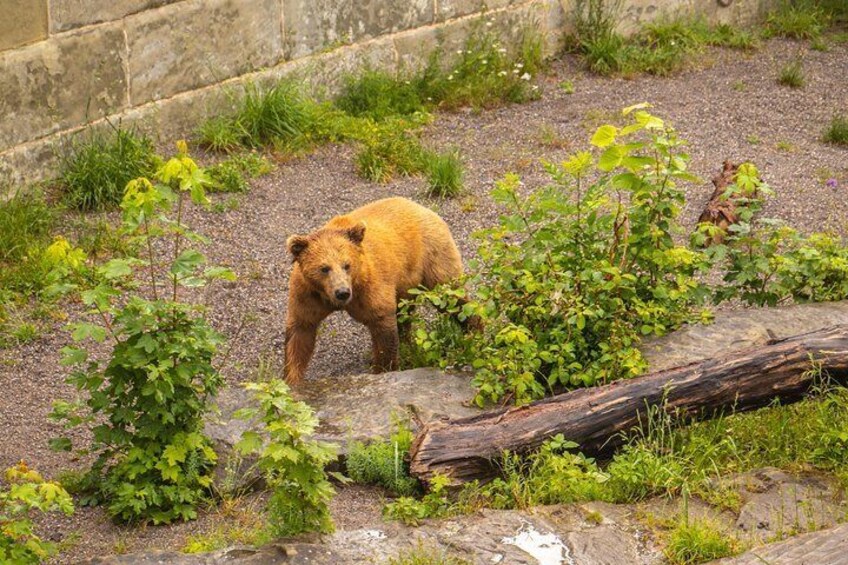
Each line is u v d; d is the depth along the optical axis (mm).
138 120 13688
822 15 19734
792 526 6781
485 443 7582
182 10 13828
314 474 6629
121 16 13250
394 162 14125
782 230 9789
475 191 13711
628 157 8781
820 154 14844
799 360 7758
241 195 13289
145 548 7270
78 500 7918
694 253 9148
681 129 15547
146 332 7688
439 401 8508
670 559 6496
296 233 12586
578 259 9047
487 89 16219
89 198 12656
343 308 9172
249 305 11164
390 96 15633
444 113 15922
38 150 12758
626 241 8914
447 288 9125
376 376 9016
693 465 7531
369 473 7832
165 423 7801
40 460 8539
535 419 7695
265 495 7871
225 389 8961
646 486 7359
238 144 14094
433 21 16469
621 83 17078
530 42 17172
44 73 12641
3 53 12219
